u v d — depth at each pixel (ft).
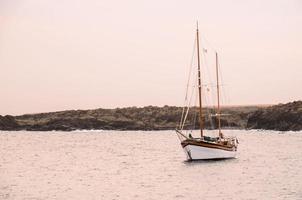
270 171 246.68
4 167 297.33
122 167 292.61
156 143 617.62
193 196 172.65
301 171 244.63
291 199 160.04
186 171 253.03
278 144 521.24
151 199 168.66
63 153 431.02
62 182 219.41
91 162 332.39
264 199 161.48
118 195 179.11
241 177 223.71
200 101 309.42
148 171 265.13
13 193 185.16
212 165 277.85
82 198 173.17
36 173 260.62
